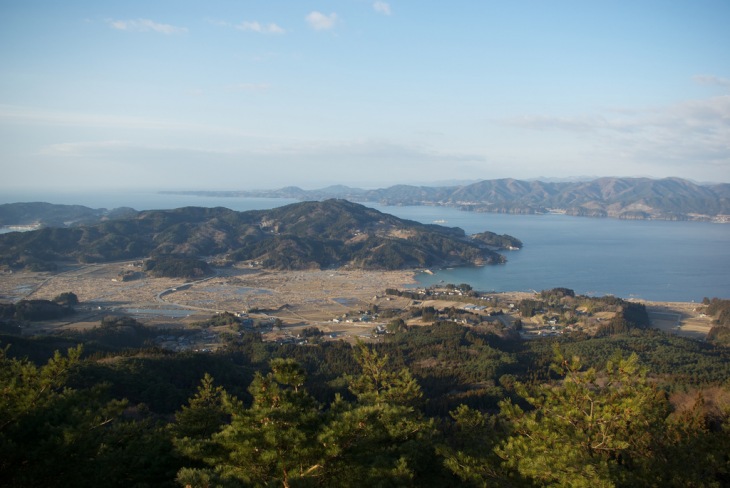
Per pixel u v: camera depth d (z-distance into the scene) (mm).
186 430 32562
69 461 23125
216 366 90375
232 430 23844
